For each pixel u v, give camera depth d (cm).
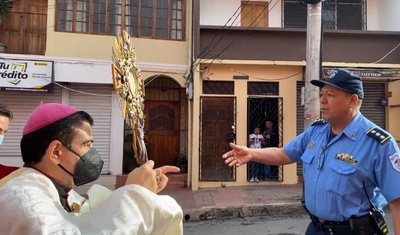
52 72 1055
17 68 1030
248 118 1115
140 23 1140
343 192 239
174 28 1163
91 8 1111
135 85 172
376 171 236
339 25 1232
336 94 250
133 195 137
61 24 1091
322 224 251
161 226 139
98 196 169
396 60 1142
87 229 125
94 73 1087
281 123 1123
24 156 152
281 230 688
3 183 147
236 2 1205
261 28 1107
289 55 1118
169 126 1242
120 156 1117
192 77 1095
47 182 140
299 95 1140
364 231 236
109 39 1115
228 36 1104
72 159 150
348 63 1120
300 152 297
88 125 158
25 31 1100
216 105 1113
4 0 1055
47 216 123
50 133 148
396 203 230
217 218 817
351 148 244
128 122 163
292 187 1071
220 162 1107
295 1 1221
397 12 1173
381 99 1175
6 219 123
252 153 298
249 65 1119
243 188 1070
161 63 1145
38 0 1108
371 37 1139
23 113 1076
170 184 1111
